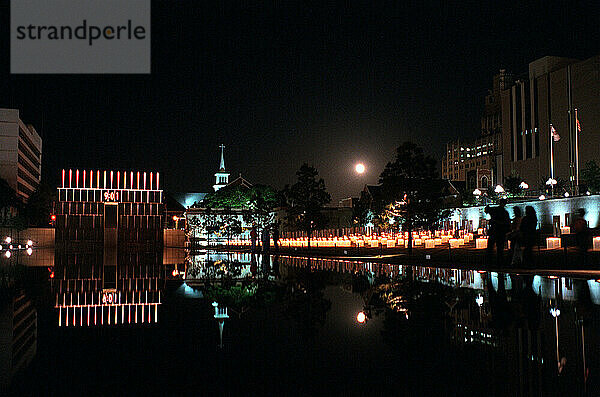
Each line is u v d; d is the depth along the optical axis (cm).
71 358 637
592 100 11981
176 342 732
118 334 795
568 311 965
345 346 697
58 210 9931
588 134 12050
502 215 2206
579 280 1616
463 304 1084
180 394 491
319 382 530
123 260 4075
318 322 893
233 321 912
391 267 2523
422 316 938
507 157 14550
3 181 9475
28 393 492
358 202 8506
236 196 12319
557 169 12812
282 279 1881
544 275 1812
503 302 1103
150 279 1997
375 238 6150
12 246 8750
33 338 764
